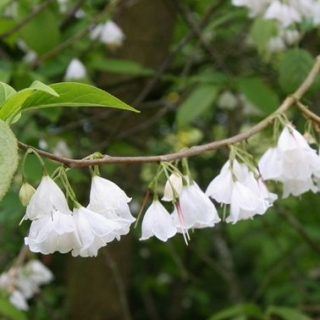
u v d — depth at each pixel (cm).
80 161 272
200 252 772
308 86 342
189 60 658
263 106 516
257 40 517
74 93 262
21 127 567
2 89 270
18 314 457
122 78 696
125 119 663
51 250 273
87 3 648
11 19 575
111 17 610
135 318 966
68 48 609
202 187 805
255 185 317
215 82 536
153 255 924
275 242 805
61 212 267
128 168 676
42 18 538
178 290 960
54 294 801
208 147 307
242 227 730
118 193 285
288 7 481
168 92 717
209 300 946
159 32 705
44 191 267
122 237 709
